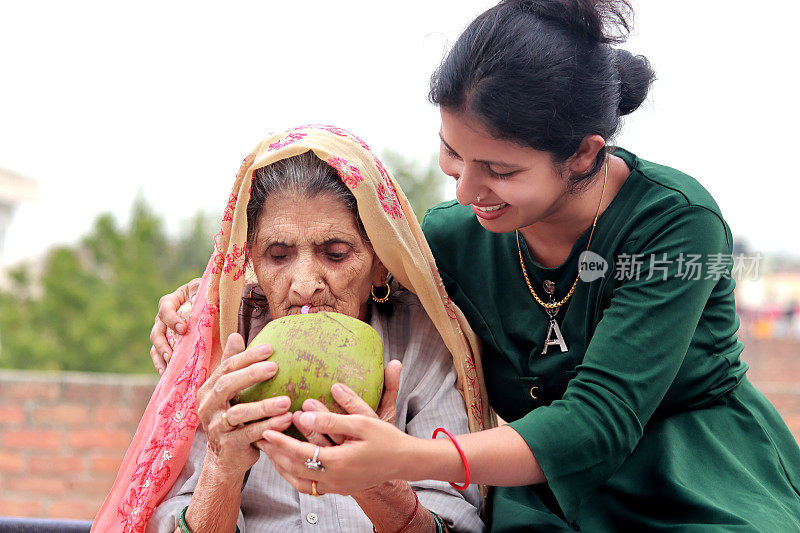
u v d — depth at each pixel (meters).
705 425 1.80
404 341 2.07
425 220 2.18
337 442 1.41
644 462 1.76
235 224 1.83
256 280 2.06
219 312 1.92
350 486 1.41
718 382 1.84
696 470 1.72
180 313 2.10
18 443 5.52
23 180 18.45
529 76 1.56
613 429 1.58
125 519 1.88
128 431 5.57
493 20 1.61
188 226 15.35
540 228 1.88
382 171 1.91
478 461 1.49
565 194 1.75
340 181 1.81
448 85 1.59
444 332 1.96
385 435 1.39
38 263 14.82
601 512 1.76
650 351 1.64
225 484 1.60
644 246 1.75
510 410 2.04
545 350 1.92
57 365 9.76
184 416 1.85
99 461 5.54
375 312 2.06
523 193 1.65
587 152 1.69
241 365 1.49
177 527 1.71
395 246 1.85
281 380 1.47
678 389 1.80
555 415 1.58
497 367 2.02
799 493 1.79
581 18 1.65
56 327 10.13
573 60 1.61
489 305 1.99
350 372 1.49
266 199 1.82
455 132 1.61
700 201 1.75
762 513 1.62
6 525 2.14
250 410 1.42
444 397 1.96
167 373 2.00
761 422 1.86
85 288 10.52
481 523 1.86
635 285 1.71
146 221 11.38
